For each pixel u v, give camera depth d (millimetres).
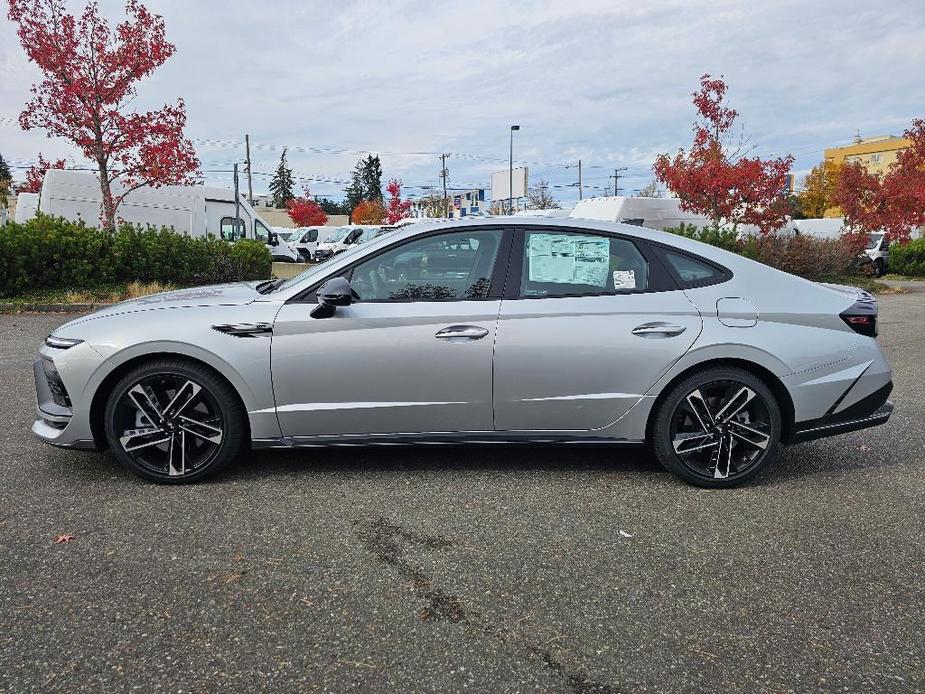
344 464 4258
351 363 3801
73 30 14602
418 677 2279
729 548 3225
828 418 3992
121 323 3793
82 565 2961
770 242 18672
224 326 3760
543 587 2854
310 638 2477
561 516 3553
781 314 3943
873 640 2514
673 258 4027
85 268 12867
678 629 2572
